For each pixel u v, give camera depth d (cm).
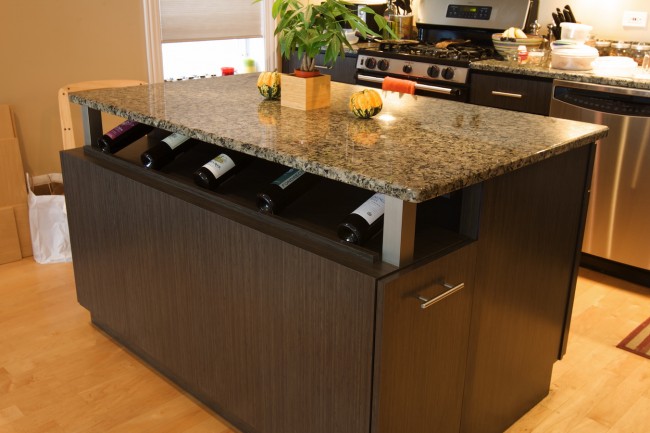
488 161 166
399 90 285
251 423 206
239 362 202
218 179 206
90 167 244
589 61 332
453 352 179
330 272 160
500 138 193
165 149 229
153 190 214
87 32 371
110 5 377
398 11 468
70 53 367
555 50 339
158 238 220
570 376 248
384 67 413
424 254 163
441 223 189
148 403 229
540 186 193
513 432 216
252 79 295
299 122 208
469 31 444
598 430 218
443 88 381
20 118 356
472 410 197
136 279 238
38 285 317
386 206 154
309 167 164
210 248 198
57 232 340
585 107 323
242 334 197
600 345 270
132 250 235
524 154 174
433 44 448
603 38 390
